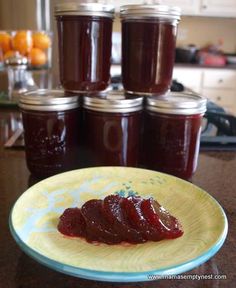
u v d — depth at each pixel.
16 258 0.20
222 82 1.26
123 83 0.31
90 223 0.20
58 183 0.26
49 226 0.21
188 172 0.30
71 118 0.29
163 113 0.28
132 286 0.18
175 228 0.20
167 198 0.25
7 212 0.25
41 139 0.29
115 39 0.79
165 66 0.29
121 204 0.20
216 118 0.46
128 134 0.29
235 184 0.31
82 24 0.28
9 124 0.47
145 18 0.28
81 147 0.31
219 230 0.19
